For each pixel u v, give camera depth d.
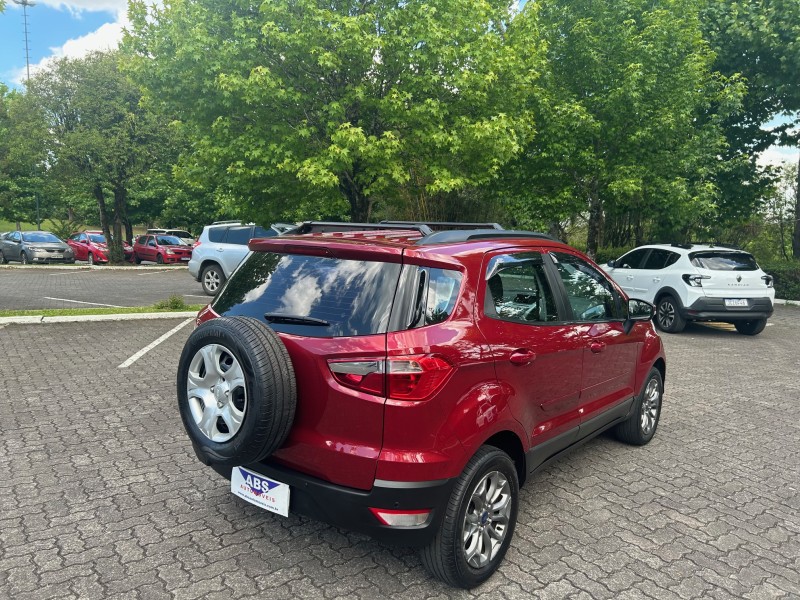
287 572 3.10
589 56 13.79
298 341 2.85
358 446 2.75
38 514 3.62
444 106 10.45
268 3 9.41
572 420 3.96
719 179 18.41
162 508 3.75
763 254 21.31
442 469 2.78
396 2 10.27
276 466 2.97
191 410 3.07
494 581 3.11
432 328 2.86
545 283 3.79
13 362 7.34
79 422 5.26
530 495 4.20
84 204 34.34
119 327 9.86
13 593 2.84
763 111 18.36
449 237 3.27
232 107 10.37
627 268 12.64
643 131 13.57
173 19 10.16
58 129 24.67
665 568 3.29
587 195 15.47
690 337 11.25
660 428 5.80
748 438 5.58
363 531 2.81
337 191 11.63
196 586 2.95
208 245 14.58
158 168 25.34
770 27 16.30
